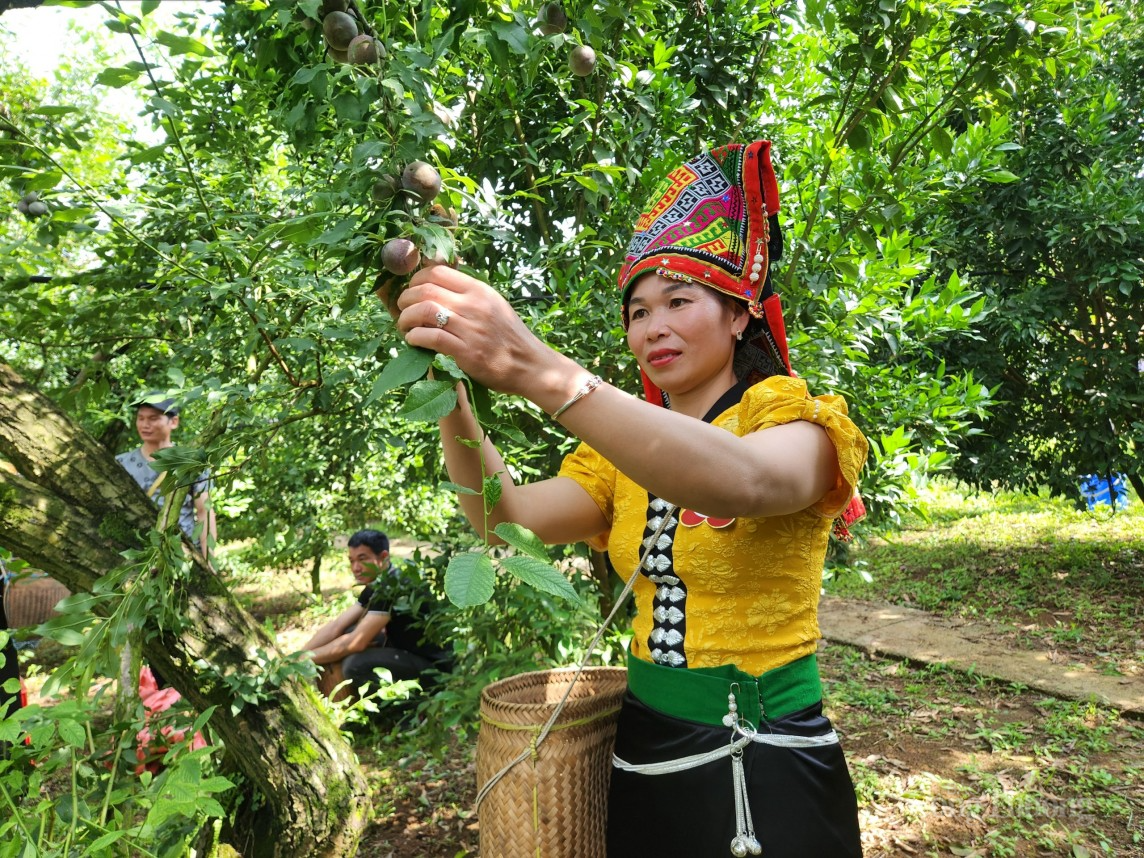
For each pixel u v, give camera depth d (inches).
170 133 65.2
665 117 98.4
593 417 36.2
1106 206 215.9
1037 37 92.8
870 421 108.9
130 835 44.8
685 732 47.9
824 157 98.0
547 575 31.5
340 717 102.7
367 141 42.3
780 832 44.6
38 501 74.6
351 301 41.9
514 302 95.7
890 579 276.4
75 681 59.2
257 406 90.8
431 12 54.7
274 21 62.4
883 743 152.3
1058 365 236.2
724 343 50.9
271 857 89.8
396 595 121.9
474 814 125.5
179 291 75.7
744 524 46.6
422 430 99.7
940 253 231.8
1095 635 207.3
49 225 65.5
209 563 89.5
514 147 93.7
